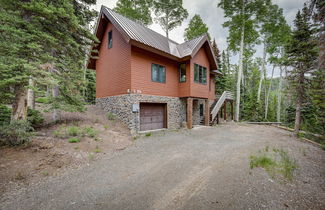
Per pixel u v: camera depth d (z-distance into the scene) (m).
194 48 10.79
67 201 2.76
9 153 4.09
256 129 12.21
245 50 20.33
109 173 3.98
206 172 4.02
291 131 11.93
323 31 5.98
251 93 25.42
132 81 8.89
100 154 5.28
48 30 5.51
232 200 2.77
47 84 5.12
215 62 13.76
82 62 7.03
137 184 3.42
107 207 2.61
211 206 2.62
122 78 9.52
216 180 3.56
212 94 17.70
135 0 18.27
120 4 18.12
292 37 9.90
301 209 2.53
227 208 2.55
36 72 4.70
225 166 4.41
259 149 6.25
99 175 3.85
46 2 5.19
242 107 24.67
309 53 9.06
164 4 18.23
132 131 8.68
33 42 4.67
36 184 3.28
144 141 7.40
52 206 2.61
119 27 8.56
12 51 4.26
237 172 3.97
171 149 6.21
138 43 8.40
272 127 13.88
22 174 3.48
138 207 2.61
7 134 4.34
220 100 14.96
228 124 14.96
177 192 3.09
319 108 8.50
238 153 5.67
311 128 11.53
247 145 6.95
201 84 12.48
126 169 4.25
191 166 4.46
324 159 5.42
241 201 2.73
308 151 6.34
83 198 2.86
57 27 5.69
